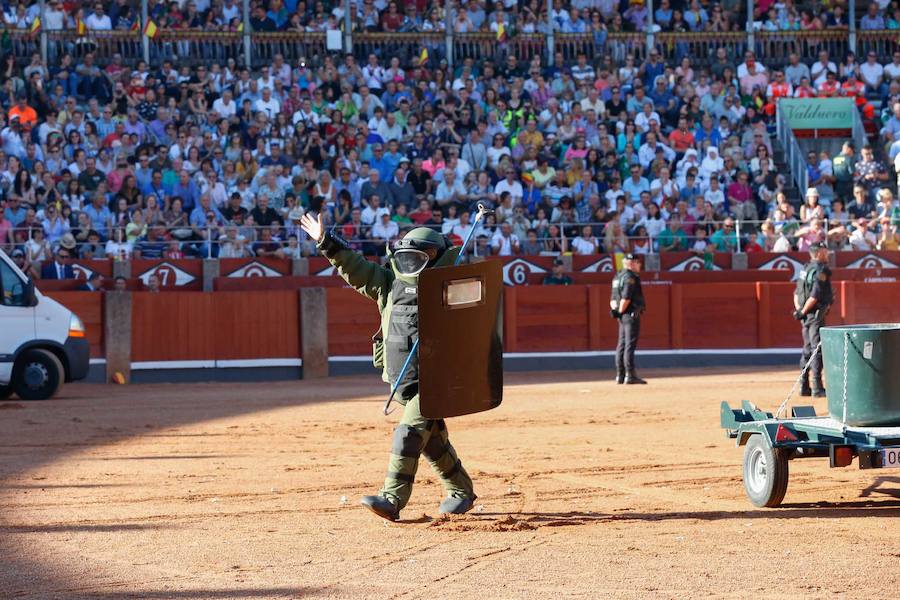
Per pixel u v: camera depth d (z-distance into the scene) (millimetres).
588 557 18219
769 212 71688
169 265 62500
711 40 87625
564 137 74438
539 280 65812
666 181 71438
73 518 21781
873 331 21906
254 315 61719
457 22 85562
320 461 29312
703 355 66125
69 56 74750
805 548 18781
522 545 19188
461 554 18500
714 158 73812
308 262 64062
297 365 62125
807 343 45312
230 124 71312
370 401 45688
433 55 84125
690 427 35781
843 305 66250
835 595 15836
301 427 36781
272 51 83312
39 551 18906
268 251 63938
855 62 87312
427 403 20562
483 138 73125
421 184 68688
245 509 22688
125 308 59594
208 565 17844
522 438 33531
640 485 25297
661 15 88625
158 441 33500
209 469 28016
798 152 76000
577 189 70688
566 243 67250
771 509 22359
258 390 52781
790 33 88312
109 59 79625
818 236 68562
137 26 81562
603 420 37906
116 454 30797
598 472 27156
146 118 71812
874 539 19500
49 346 48875
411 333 21062
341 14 84625
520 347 64688
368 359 63219
